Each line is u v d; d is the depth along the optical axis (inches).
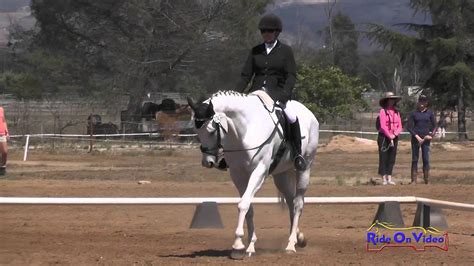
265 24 395.5
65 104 1898.4
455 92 1913.1
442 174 917.8
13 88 2010.3
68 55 2046.0
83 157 1200.2
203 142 357.4
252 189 367.6
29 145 1412.4
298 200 417.4
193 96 1946.4
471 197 652.1
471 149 1467.8
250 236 388.2
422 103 775.1
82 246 419.8
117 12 1952.5
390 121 761.0
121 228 495.8
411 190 696.4
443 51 1911.9
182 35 1924.2
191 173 923.4
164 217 551.5
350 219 545.6
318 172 945.5
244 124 366.3
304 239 414.9
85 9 1978.3
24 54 2210.9
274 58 395.5
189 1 1929.1
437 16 2000.5
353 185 756.6
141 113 1792.6
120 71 1963.6
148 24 1947.6
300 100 1910.7
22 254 388.2
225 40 1952.5
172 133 1592.0
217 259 374.3
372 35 2023.9
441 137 1851.6
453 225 509.4
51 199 461.4
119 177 861.8
